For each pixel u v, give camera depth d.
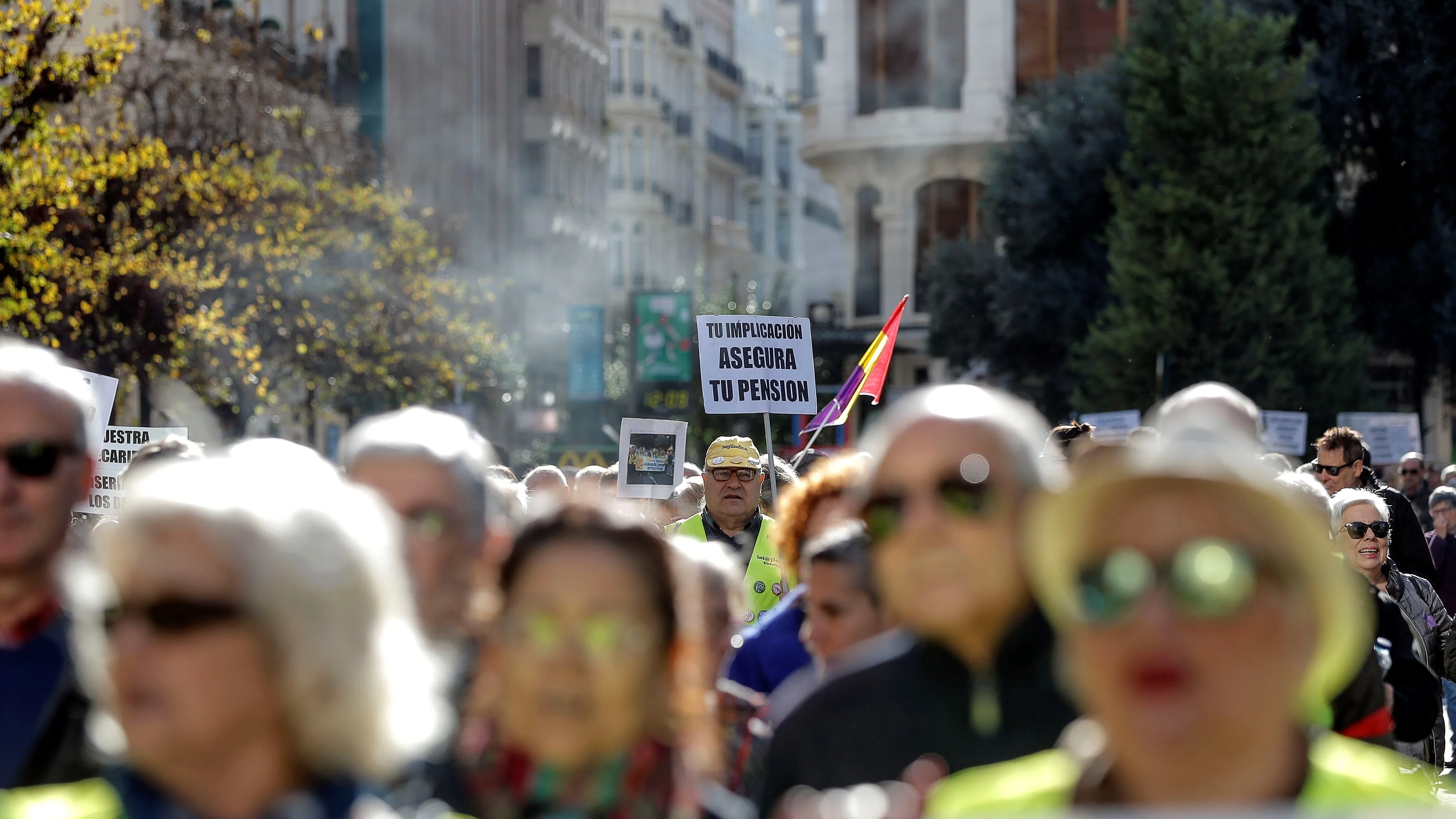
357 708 6.73
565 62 166.62
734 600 12.09
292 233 76.62
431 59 129.62
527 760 7.88
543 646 7.74
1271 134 84.81
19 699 10.20
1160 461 5.92
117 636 6.67
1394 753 13.48
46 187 50.53
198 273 65.81
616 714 7.78
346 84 110.88
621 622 7.75
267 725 6.67
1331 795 6.30
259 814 6.66
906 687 9.20
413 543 10.13
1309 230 86.50
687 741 8.12
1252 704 5.86
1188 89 85.25
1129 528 5.94
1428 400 123.69
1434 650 22.95
